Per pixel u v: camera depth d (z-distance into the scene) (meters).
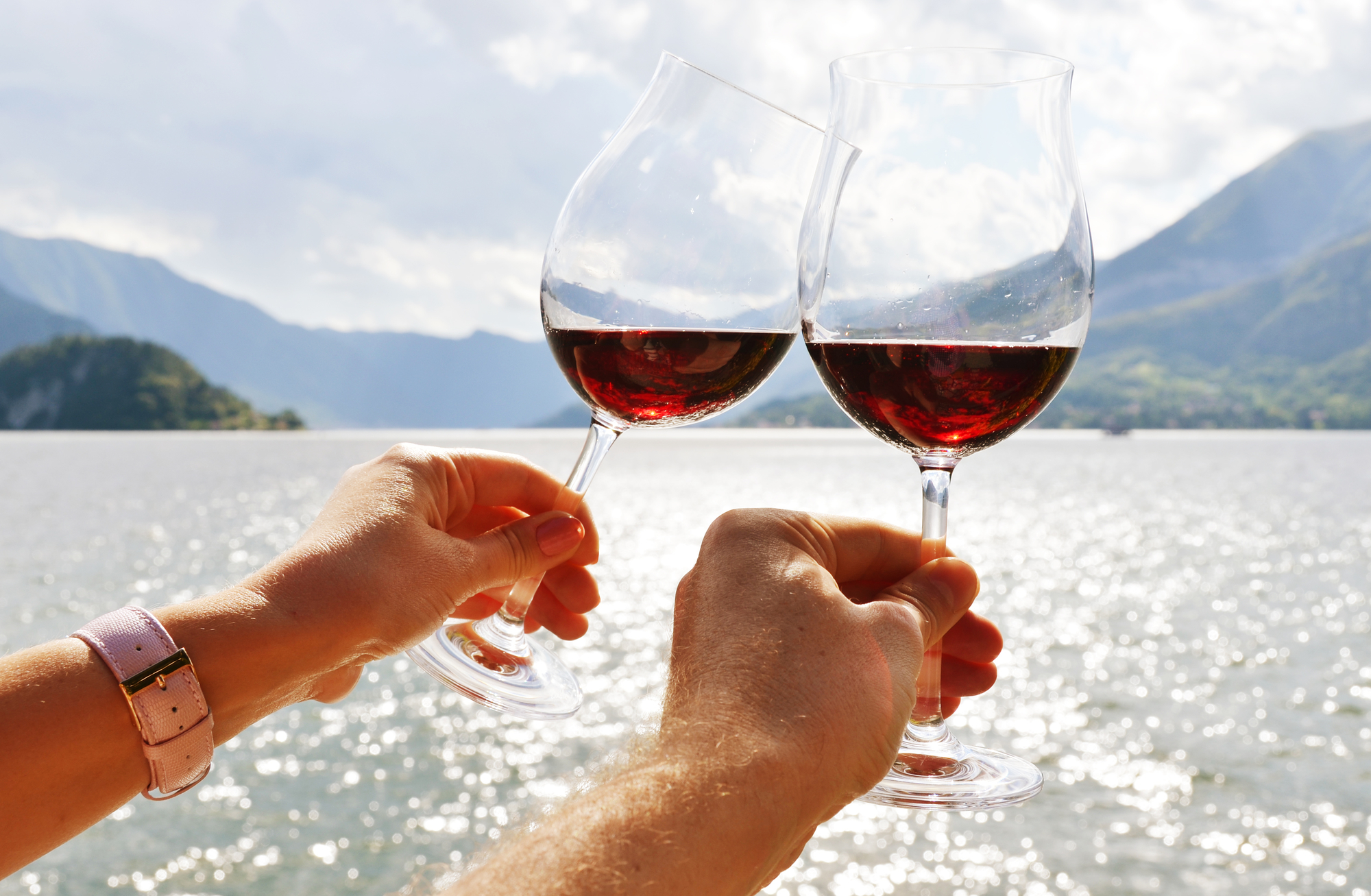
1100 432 162.12
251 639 0.89
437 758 10.96
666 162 1.05
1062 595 21.02
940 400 0.82
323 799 9.78
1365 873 8.12
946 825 9.28
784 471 61.03
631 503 38.50
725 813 0.56
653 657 14.93
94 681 0.81
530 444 105.62
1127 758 11.15
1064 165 0.84
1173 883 7.94
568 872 0.51
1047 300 0.81
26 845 0.77
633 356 1.05
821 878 8.06
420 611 1.02
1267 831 9.02
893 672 0.69
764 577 0.74
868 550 0.90
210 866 8.23
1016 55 0.82
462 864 0.56
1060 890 7.83
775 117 1.06
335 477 54.53
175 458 76.50
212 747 0.86
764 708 0.64
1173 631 17.61
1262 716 12.66
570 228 1.08
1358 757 11.08
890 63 0.85
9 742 0.77
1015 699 13.47
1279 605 19.97
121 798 0.82
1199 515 36.66
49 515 34.59
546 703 1.10
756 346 1.07
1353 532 31.62
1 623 16.92
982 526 32.66
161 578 21.52
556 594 1.34
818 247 0.90
